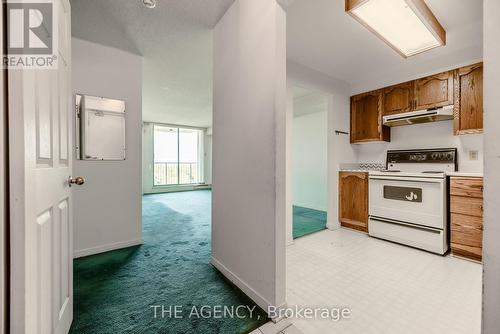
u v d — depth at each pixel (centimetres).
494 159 65
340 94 342
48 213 96
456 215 227
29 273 74
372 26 184
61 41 112
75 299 156
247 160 162
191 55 269
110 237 247
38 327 84
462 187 222
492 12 66
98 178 240
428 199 242
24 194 71
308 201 487
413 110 281
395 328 130
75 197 228
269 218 141
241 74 169
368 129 329
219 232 201
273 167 138
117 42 238
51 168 98
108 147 245
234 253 178
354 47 254
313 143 477
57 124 107
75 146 228
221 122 198
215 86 209
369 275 193
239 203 172
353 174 318
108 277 187
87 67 233
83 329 127
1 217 66
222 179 196
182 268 204
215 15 195
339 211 336
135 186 264
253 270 156
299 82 291
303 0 180
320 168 463
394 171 294
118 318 137
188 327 129
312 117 479
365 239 286
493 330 66
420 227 247
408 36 198
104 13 191
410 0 158
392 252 243
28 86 74
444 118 272
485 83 67
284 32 140
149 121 716
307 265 213
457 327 130
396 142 323
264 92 145
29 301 74
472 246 216
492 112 66
